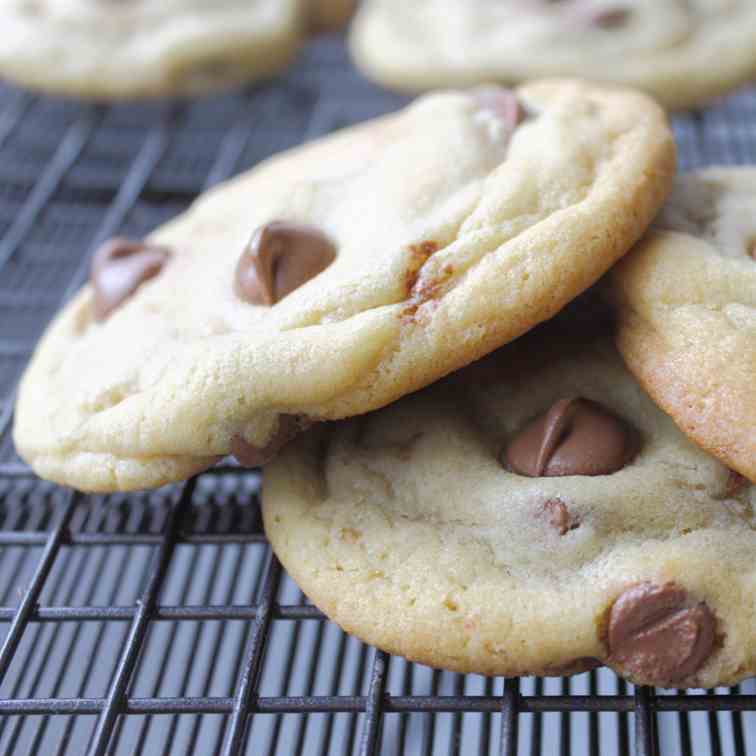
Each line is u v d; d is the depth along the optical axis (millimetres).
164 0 429
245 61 423
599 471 251
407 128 291
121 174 427
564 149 265
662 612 237
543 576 244
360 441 267
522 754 287
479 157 272
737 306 249
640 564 240
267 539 268
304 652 301
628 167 261
